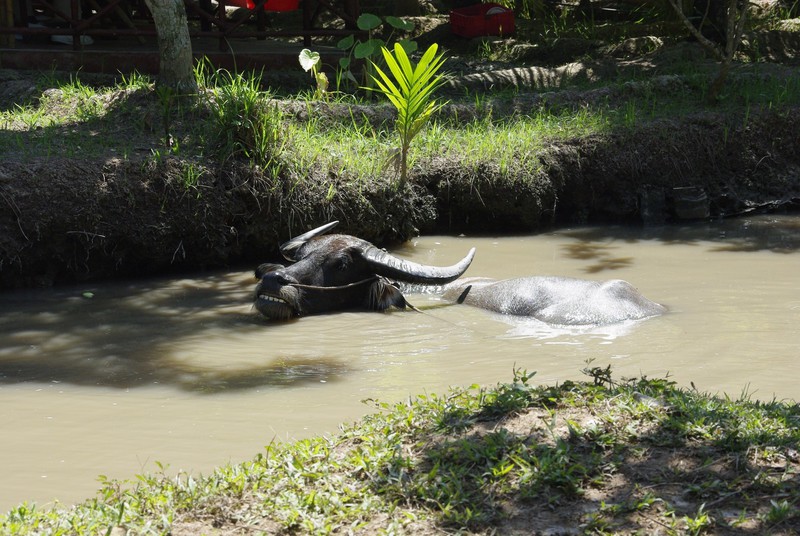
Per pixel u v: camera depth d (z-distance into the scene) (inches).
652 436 178.9
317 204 390.0
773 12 714.8
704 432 177.9
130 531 153.0
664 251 392.8
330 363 260.2
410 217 412.5
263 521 156.5
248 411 222.8
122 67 515.2
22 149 375.2
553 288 314.5
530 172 433.4
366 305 324.5
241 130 387.9
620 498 160.1
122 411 223.9
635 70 588.4
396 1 783.7
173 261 373.7
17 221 344.8
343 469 172.9
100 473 188.4
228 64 530.3
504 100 516.7
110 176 361.7
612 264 370.9
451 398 204.4
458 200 430.9
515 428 184.7
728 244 405.4
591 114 494.3
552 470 165.2
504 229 438.6
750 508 155.6
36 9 644.7
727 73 503.8
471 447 174.6
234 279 362.9
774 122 491.8
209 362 262.4
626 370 246.4
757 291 327.0
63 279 360.2
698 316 297.6
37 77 492.4
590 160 458.0
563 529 152.3
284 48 585.9
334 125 456.1
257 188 381.4
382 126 469.4
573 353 264.1
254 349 274.5
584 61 610.2
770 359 253.3
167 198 366.6
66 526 155.6
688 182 469.1
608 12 748.0
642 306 303.4
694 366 248.8
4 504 174.6
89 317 309.4
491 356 263.4
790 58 635.5
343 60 499.5
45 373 253.3
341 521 155.6
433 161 434.3
